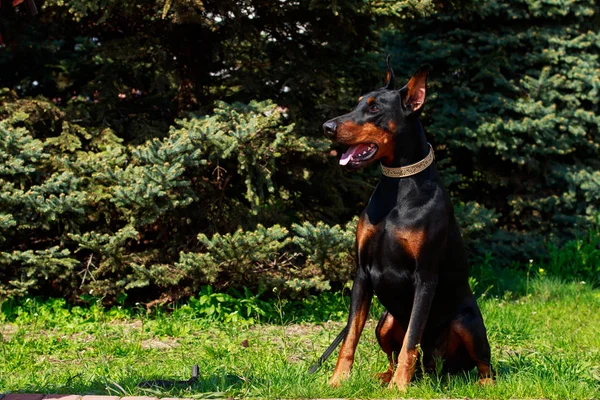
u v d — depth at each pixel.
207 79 7.62
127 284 6.29
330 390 3.67
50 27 7.39
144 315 6.38
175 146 6.08
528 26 9.80
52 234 6.80
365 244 4.00
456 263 4.07
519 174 9.66
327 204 7.75
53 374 4.51
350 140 3.87
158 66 7.30
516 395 3.72
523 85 9.52
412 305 4.01
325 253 6.42
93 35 7.58
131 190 6.04
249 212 6.96
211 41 7.27
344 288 6.73
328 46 7.36
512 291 7.94
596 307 7.20
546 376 4.18
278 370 4.21
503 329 6.03
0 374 4.54
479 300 7.25
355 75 7.77
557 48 9.69
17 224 6.32
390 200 3.96
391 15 6.92
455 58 9.33
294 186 7.45
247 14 6.93
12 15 6.95
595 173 9.50
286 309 6.59
